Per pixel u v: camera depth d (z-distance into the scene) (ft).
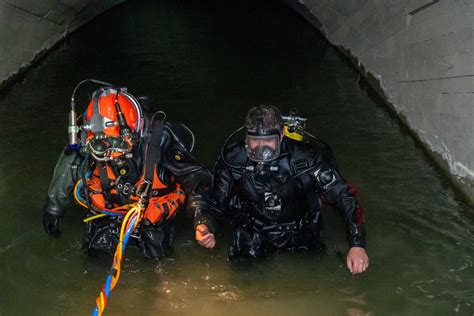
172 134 9.79
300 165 9.25
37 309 9.21
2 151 15.58
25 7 25.49
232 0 52.31
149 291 9.60
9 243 11.03
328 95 21.22
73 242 11.05
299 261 10.16
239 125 17.43
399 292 9.43
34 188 13.37
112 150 8.70
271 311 9.03
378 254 10.58
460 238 11.09
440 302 9.16
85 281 9.88
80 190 9.75
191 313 9.02
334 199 9.39
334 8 28.22
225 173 9.59
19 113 19.16
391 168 14.43
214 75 24.12
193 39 33.19
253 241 9.99
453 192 13.08
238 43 31.86
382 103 20.31
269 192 9.41
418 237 11.16
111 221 10.10
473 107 12.12
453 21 13.14
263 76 24.00
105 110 8.95
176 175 9.73
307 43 31.91
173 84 22.67
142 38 34.27
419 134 15.93
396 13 18.48
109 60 28.04
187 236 11.23
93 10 41.27
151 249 10.19
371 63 22.76
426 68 15.51
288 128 9.48
